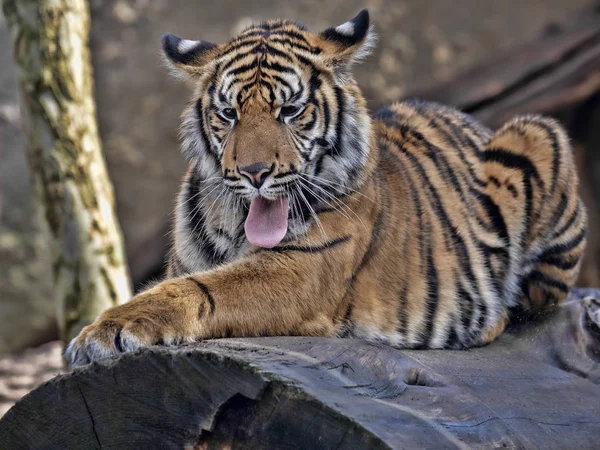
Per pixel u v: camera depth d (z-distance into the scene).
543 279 9.96
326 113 8.09
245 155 7.68
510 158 9.74
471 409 6.14
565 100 20.30
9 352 19.45
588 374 8.49
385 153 9.15
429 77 21.77
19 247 19.69
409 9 21.94
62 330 12.55
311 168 8.04
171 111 20.67
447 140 9.80
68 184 12.26
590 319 9.21
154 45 20.80
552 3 22.58
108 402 6.00
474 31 22.20
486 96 20.53
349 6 21.69
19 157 20.08
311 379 5.69
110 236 12.62
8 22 12.20
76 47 12.29
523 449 6.05
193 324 7.10
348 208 8.11
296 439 5.38
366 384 6.08
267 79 7.85
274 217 7.82
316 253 7.83
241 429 5.61
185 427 5.77
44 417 6.21
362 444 5.18
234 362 5.58
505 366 7.80
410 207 8.88
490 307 9.26
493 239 9.48
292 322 7.69
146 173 20.48
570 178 9.85
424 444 5.33
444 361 7.50
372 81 21.42
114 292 12.59
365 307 8.34
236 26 21.12
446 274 8.95
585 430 6.75
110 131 20.48
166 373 5.80
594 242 22.41
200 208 8.61
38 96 12.12
